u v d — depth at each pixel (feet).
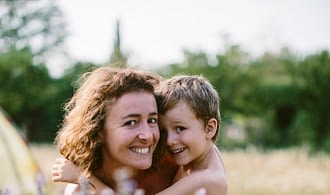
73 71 148.66
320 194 40.57
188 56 108.58
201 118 10.23
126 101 9.30
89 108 9.57
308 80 95.55
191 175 10.00
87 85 9.87
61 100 143.64
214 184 9.93
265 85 117.70
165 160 10.67
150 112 9.41
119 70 9.85
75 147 9.80
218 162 10.50
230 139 122.31
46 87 142.20
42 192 9.33
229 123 132.57
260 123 123.75
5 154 31.50
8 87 137.39
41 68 142.31
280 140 120.47
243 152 67.21
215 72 107.14
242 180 43.83
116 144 9.35
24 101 139.44
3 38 150.30
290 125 119.03
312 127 94.27
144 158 9.39
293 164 56.03
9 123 33.71
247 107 116.67
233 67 108.37
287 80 117.19
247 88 110.22
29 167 31.55
